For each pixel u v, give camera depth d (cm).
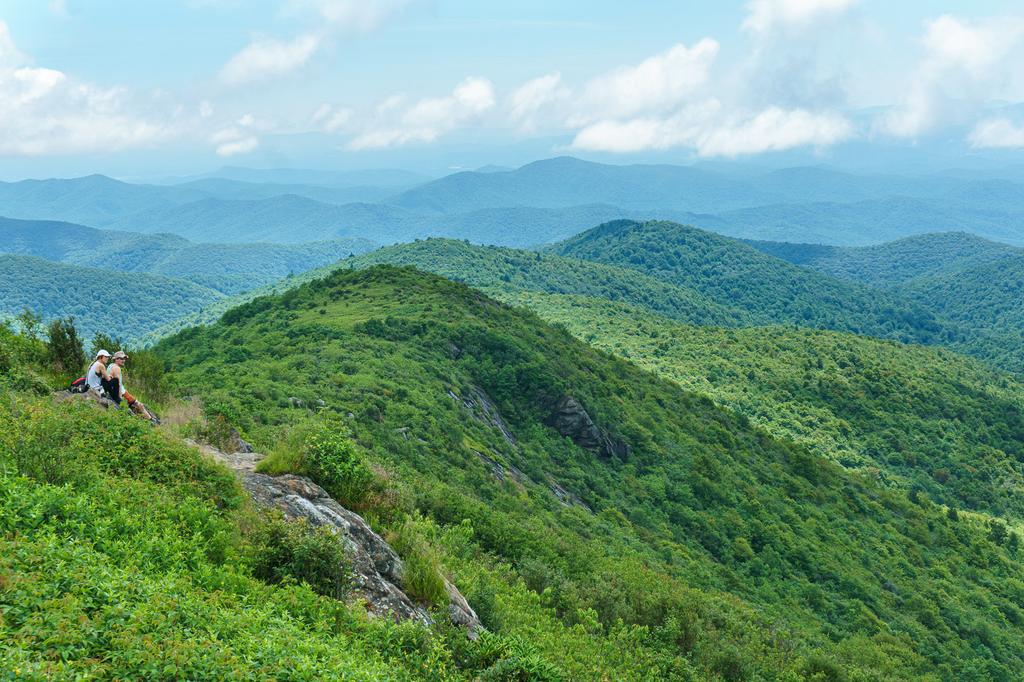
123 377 2047
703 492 8125
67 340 1984
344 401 5419
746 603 4806
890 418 16850
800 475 10606
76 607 705
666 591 2916
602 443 8056
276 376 5944
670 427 9731
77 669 623
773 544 7419
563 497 6322
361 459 1572
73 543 865
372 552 1316
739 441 10731
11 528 862
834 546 8138
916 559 9012
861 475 13188
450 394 7056
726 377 18388
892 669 4519
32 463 1080
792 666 2811
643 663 1978
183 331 11369
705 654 2403
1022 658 7244
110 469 1196
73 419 1311
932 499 13962
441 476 4609
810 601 6475
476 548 2211
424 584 1297
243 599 938
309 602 1019
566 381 8588
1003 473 15188
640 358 19525
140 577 842
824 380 18262
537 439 7700
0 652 591
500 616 1494
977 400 18650
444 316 10025
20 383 1589
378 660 940
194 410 2014
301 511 1310
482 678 1059
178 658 687
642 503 7306
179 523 1078
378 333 8694
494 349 8912
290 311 11669
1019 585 9438
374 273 13975
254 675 732
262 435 2312
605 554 3738
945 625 7075
